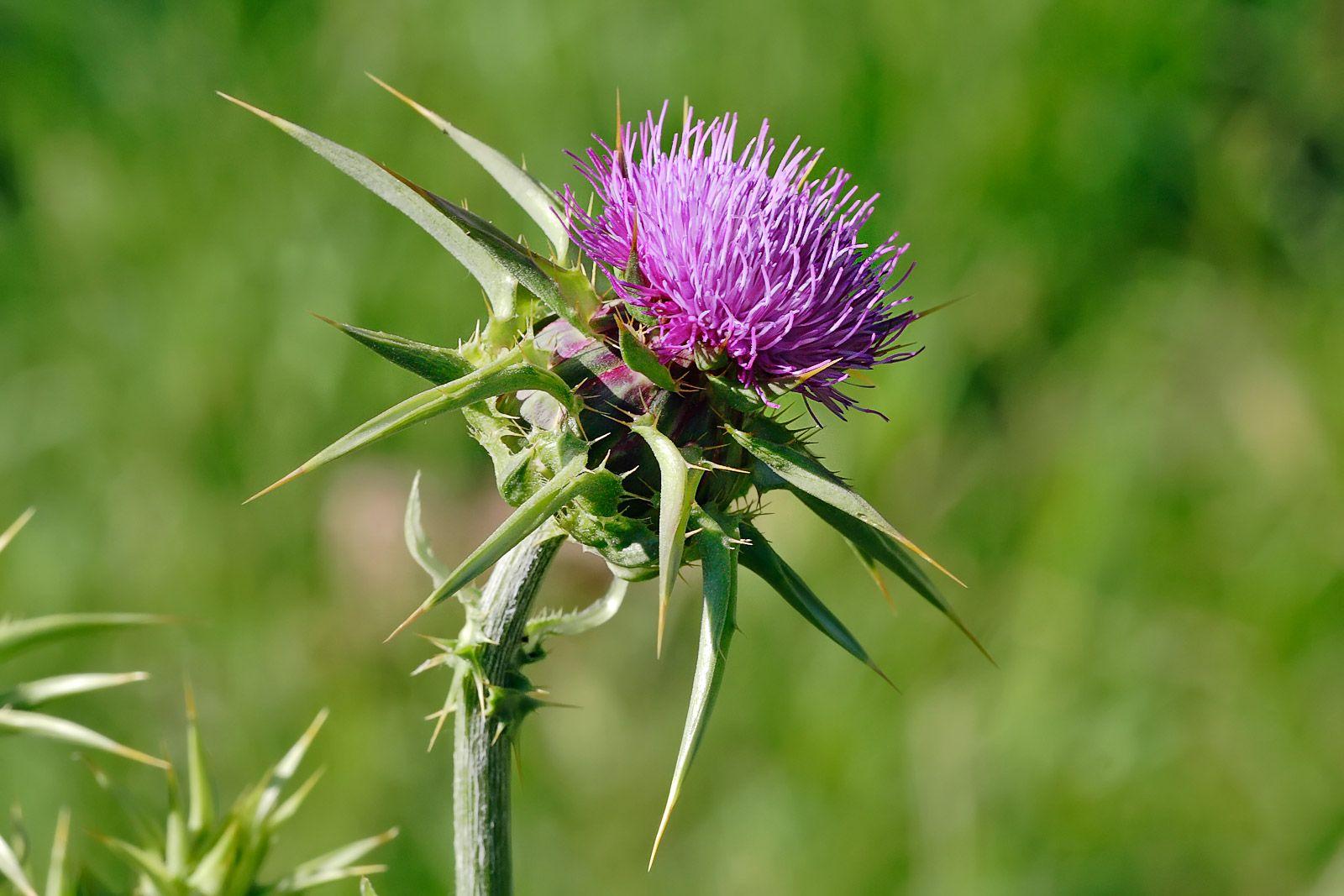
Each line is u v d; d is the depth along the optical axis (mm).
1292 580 9125
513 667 4008
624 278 4008
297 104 9703
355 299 9164
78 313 9422
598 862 8336
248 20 9844
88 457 9023
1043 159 9836
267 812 4531
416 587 8461
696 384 4016
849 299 4168
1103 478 9258
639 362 3766
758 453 3832
